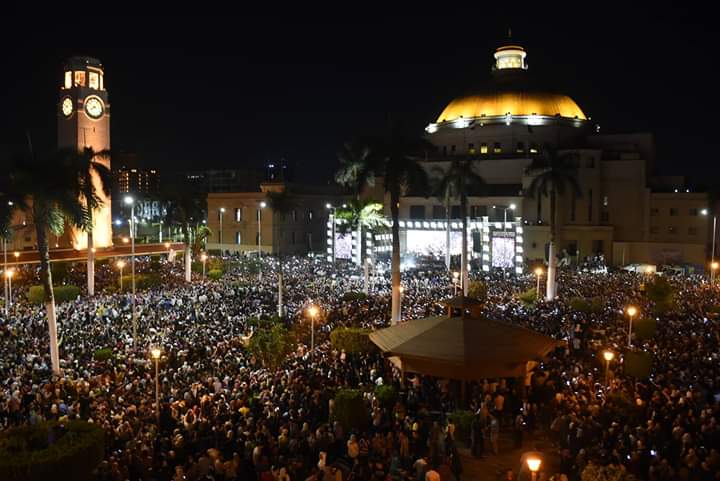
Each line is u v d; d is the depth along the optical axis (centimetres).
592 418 1852
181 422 1991
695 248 7850
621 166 8331
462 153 9606
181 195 8488
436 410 2136
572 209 8231
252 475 1576
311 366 2648
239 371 2572
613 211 8394
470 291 4603
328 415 2067
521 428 1933
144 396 2245
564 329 3331
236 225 10500
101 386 2334
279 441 1722
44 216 3192
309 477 1471
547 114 9444
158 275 6209
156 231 13212
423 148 3784
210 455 1591
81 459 1332
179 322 3603
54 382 2339
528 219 8238
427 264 7681
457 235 8038
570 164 5297
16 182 3247
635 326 3158
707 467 1491
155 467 1566
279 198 6519
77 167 3909
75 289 4984
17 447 1341
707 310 3900
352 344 2866
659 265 7475
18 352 2931
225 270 7150
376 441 1728
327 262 7906
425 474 1542
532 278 6147
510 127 9275
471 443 1898
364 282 5556
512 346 2192
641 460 1616
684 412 1884
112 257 7238
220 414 1953
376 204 7025
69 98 9094
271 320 3644
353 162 3866
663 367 2489
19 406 2045
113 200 13900
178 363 2752
